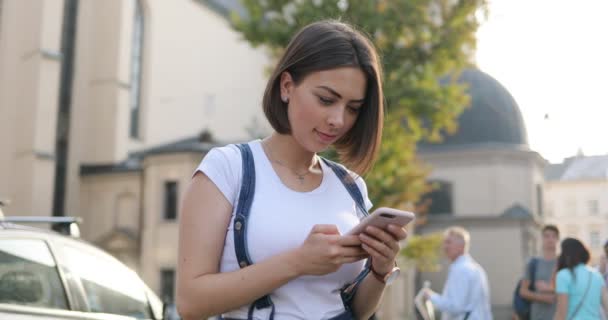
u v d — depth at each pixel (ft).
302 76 6.56
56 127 112.68
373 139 7.08
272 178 6.74
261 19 65.77
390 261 6.41
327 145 6.65
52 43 106.11
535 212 119.24
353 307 7.13
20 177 103.35
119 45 118.42
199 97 137.28
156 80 128.67
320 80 6.47
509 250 117.08
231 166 6.67
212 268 6.41
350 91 6.51
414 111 64.95
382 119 7.04
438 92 65.00
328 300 6.70
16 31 106.22
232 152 6.75
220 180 6.57
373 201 64.23
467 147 120.78
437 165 122.01
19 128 104.53
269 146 6.96
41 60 103.96
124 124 118.93
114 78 117.91
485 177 119.44
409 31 64.85
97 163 116.47
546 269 25.35
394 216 6.11
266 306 6.42
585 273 21.11
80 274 13.84
